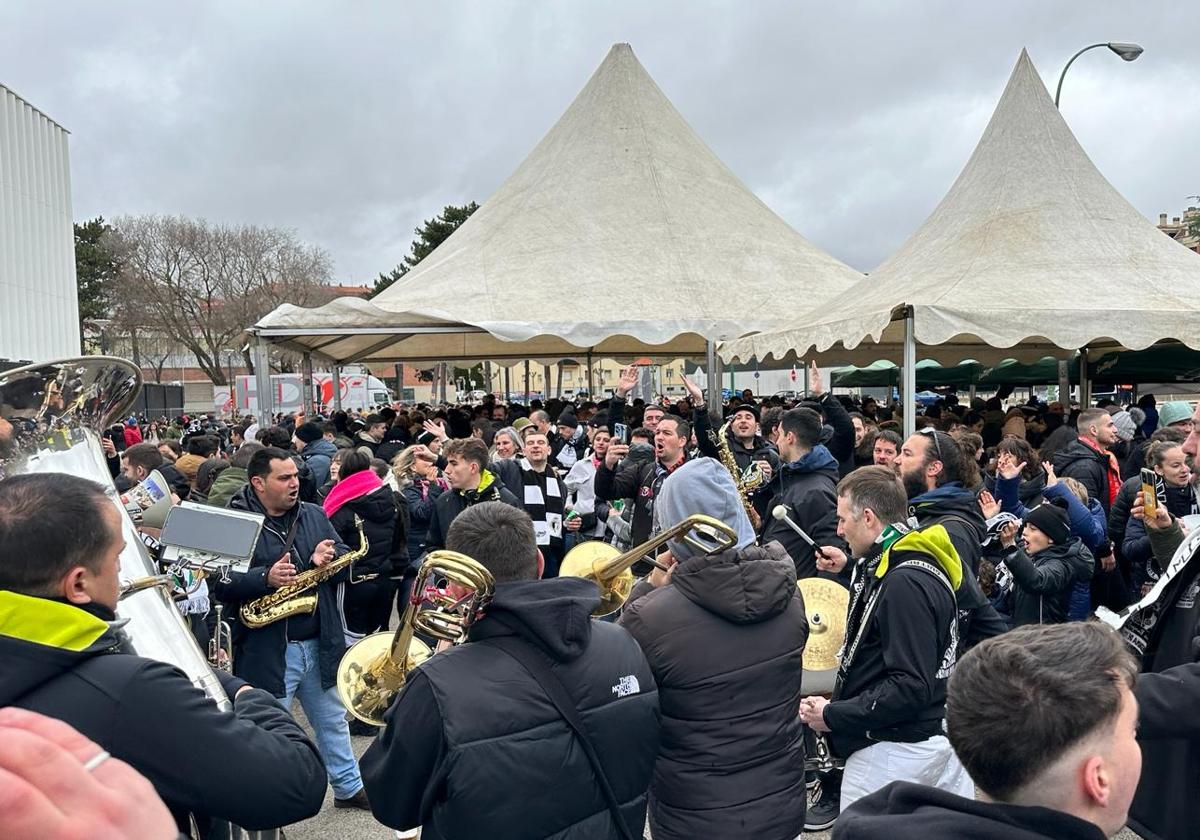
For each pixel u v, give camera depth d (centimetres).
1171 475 498
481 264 1219
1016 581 427
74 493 154
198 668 184
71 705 139
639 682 198
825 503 437
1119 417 865
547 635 183
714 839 218
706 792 220
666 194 1338
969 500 331
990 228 859
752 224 1372
